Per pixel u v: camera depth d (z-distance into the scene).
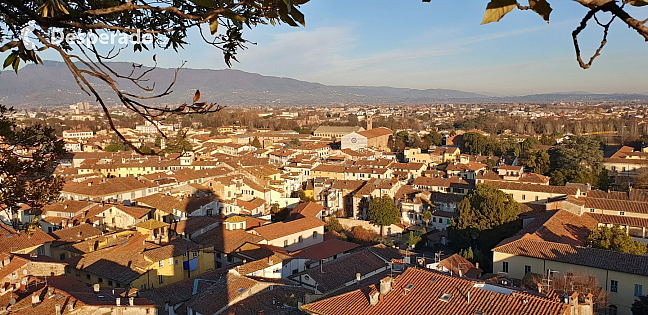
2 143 15.33
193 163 131.88
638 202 74.31
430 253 75.12
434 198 95.56
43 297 38.72
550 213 73.44
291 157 147.38
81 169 122.38
